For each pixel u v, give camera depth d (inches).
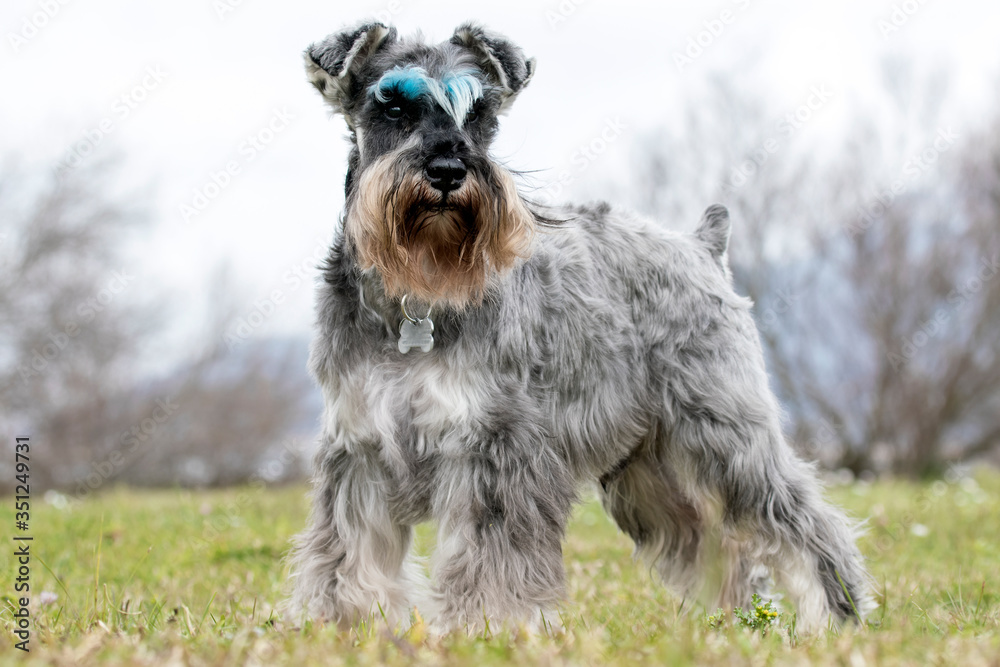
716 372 191.5
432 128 169.3
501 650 124.3
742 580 207.6
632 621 172.2
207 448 799.7
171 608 188.2
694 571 211.5
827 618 180.4
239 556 260.2
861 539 281.4
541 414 169.8
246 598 208.1
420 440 165.2
